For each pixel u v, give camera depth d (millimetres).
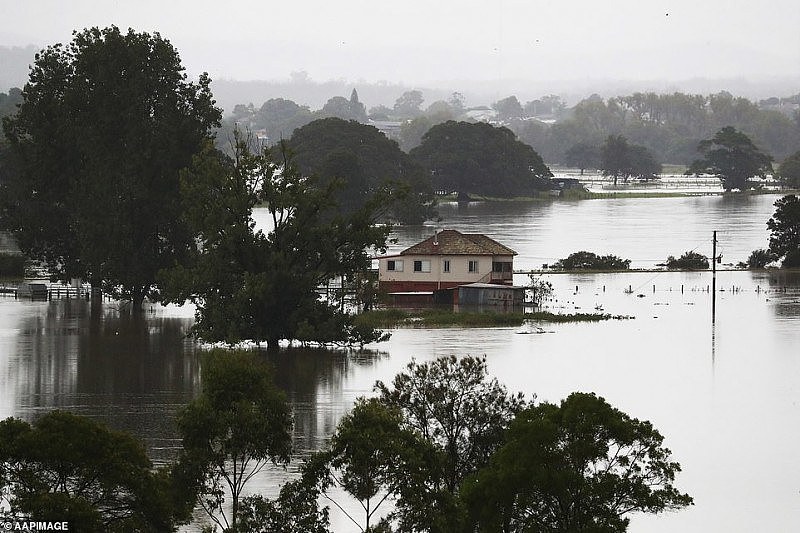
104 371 111125
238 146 130500
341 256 130500
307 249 127125
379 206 130375
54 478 53219
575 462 54250
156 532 53719
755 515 68625
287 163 137500
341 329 121938
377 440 55156
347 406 93312
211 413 57375
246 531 53531
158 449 78125
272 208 126875
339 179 128625
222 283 127062
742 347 127125
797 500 71312
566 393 98000
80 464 52156
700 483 74375
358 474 55219
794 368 113500
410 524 53156
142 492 53062
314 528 54188
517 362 114562
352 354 120812
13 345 127125
